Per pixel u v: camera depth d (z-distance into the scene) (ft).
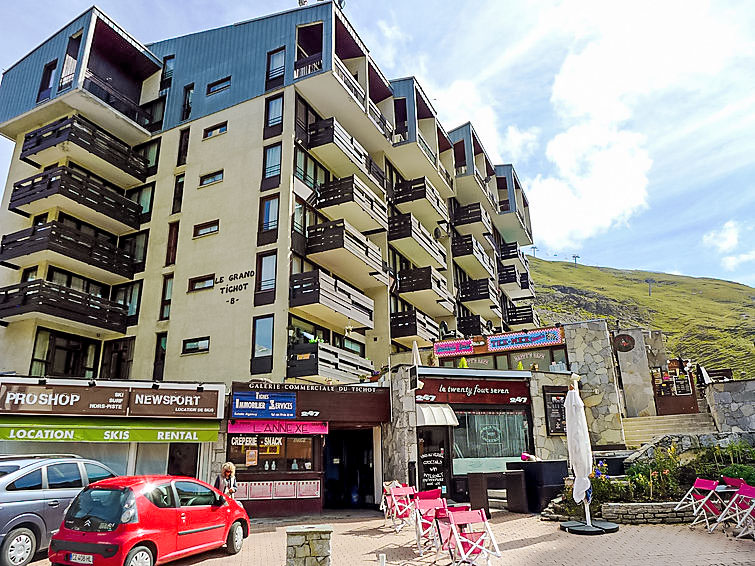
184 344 75.31
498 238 153.58
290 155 76.48
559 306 351.87
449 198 126.00
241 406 51.24
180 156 88.02
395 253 99.76
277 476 51.65
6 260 77.66
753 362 226.17
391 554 34.32
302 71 82.12
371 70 93.61
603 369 73.56
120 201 85.15
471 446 60.75
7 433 43.80
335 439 65.10
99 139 83.66
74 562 26.81
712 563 29.86
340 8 86.58
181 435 48.91
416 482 54.19
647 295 447.42
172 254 82.38
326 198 80.53
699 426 68.44
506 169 153.17
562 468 52.44
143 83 97.50
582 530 39.11
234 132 83.20
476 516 31.35
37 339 73.92
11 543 29.37
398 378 58.59
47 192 76.95
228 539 34.01
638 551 33.14
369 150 99.76
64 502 32.71
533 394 65.51
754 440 51.88
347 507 59.47
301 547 25.98
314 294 68.44
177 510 30.30
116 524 27.04
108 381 48.03
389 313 89.40
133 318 81.66
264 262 73.26
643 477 46.88
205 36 93.20
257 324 70.64
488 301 118.93
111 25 87.97
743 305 414.21
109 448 47.93
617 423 70.90
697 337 302.66
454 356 83.51
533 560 31.89
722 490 39.91
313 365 65.00
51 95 84.69
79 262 78.23
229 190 79.82
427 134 112.37
